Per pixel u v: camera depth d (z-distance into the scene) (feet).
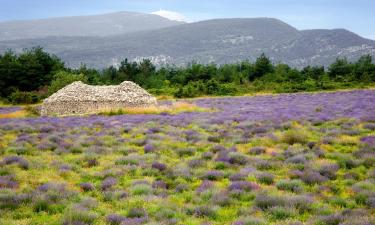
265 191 54.13
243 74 336.70
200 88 288.92
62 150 83.25
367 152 75.00
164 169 68.74
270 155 77.05
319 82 292.81
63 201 50.34
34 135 103.86
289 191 55.36
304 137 89.92
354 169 65.87
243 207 47.52
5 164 70.69
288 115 134.72
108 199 52.80
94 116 154.40
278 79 314.76
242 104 195.83
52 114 173.47
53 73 313.94
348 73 319.88
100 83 314.96
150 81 330.13
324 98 205.36
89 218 44.04
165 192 55.52
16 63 294.87
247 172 64.39
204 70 330.34
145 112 163.02
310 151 78.33
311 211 46.85
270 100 213.66
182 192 56.65
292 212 45.55
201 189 55.98
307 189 55.93
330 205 48.80
